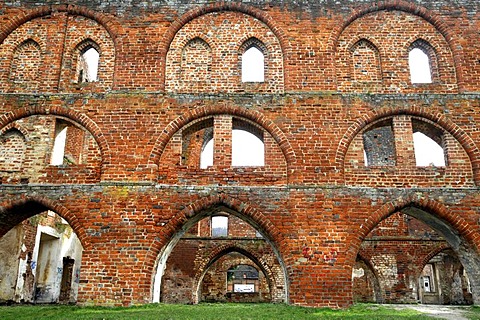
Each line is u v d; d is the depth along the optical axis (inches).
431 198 546.3
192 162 901.8
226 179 555.5
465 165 561.0
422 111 578.2
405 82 598.9
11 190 550.9
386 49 613.6
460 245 562.3
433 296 1039.0
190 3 629.9
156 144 565.3
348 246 526.3
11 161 568.1
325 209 539.2
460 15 622.8
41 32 623.5
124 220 537.0
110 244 528.4
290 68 597.6
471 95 585.3
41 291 803.4
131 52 605.9
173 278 870.4
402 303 834.2
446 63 607.5
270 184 553.3
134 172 554.3
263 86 598.5
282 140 565.6
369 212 540.1
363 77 605.6
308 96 584.1
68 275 877.8
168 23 621.0
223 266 964.0
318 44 608.7
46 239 834.8
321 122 573.6
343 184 549.0
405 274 853.2
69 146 826.2
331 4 627.5
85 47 626.8
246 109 579.2
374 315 452.1
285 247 527.5
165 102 583.8
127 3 628.7
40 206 576.4
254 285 1432.1
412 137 573.0
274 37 618.5
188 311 470.6
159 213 540.4
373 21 625.6
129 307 492.4
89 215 539.5
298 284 514.6
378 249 868.0
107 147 563.8
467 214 540.1
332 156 559.5
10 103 585.9
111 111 579.5
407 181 554.6
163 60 604.7
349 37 618.2
